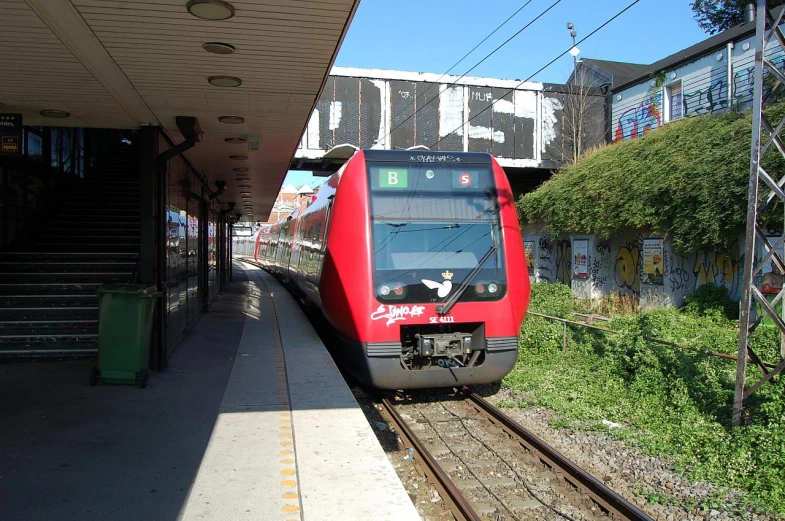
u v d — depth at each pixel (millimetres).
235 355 8789
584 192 18969
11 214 10219
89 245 10758
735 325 12133
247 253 66625
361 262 7355
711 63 20094
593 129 27156
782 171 12078
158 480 4258
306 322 12359
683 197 14547
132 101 7070
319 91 6797
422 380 7254
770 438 5742
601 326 11625
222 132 9180
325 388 6895
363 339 7172
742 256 13438
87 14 4625
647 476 5586
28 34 5012
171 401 6250
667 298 15703
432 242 7609
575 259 20281
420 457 5840
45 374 7137
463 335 7402
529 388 8586
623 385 8547
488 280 7535
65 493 3994
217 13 4641
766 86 16312
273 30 5008
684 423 6652
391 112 25969
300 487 4188
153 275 7590
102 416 5652
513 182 32656
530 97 27500
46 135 11594
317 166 27344
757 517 4742
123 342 6703
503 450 6180
